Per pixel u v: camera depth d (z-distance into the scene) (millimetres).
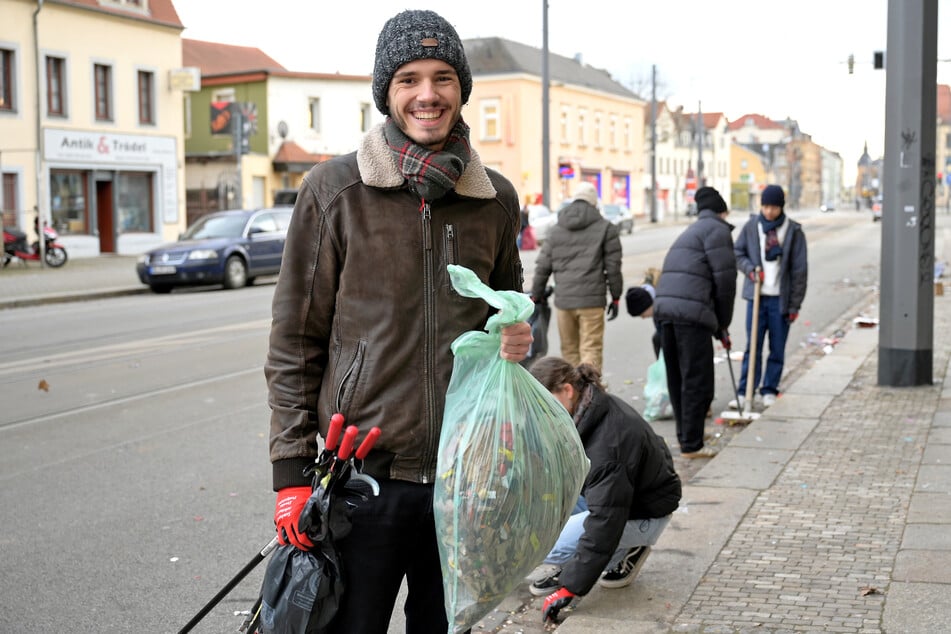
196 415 8281
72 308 17641
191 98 42750
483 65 53062
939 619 3848
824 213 94188
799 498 5473
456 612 2318
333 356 2393
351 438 2217
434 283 2371
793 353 11289
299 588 2232
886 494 5492
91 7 30125
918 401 7898
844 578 4305
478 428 2268
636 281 20266
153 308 17156
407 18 2387
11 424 7957
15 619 4238
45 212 29109
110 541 5203
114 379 9992
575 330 8375
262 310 16406
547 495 2332
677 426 6840
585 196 8219
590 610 4102
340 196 2357
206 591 4551
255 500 5910
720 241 6523
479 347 2297
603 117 63469
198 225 21734
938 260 23141
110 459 6863
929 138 8289
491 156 53312
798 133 164250
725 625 3891
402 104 2355
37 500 5918
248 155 39844
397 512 2336
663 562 4586
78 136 30016
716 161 103938
